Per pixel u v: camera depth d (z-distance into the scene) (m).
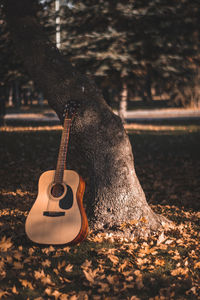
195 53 9.07
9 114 29.50
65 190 3.69
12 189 6.57
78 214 3.59
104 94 9.23
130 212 4.31
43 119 23.64
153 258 3.81
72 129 4.21
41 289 3.09
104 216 4.32
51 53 4.27
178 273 3.47
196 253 3.94
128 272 3.39
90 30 8.99
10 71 10.90
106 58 8.16
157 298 3.01
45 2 8.29
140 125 20.28
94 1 8.79
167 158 10.36
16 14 4.25
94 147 4.23
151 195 6.61
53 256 3.69
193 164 9.63
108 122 4.21
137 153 10.98
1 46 9.77
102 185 4.31
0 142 11.56
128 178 4.30
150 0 8.52
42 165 8.85
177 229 4.54
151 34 8.49
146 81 9.34
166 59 8.58
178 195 6.68
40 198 3.72
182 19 8.80
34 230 3.53
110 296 3.03
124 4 8.49
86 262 3.54
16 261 3.57
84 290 3.14
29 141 12.00
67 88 4.18
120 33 8.47
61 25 8.95
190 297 3.09
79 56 8.32
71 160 9.27
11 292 3.02
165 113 32.47
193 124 21.47
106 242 4.09
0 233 4.18
